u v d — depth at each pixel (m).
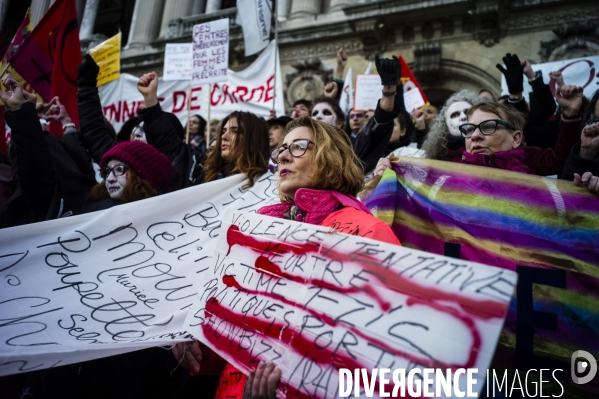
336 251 1.57
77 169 3.41
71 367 2.51
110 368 2.51
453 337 1.25
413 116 5.46
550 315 2.08
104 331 2.20
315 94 11.26
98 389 2.52
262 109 7.31
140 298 2.40
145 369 2.53
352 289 1.48
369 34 10.67
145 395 2.68
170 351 2.71
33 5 9.98
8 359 1.86
